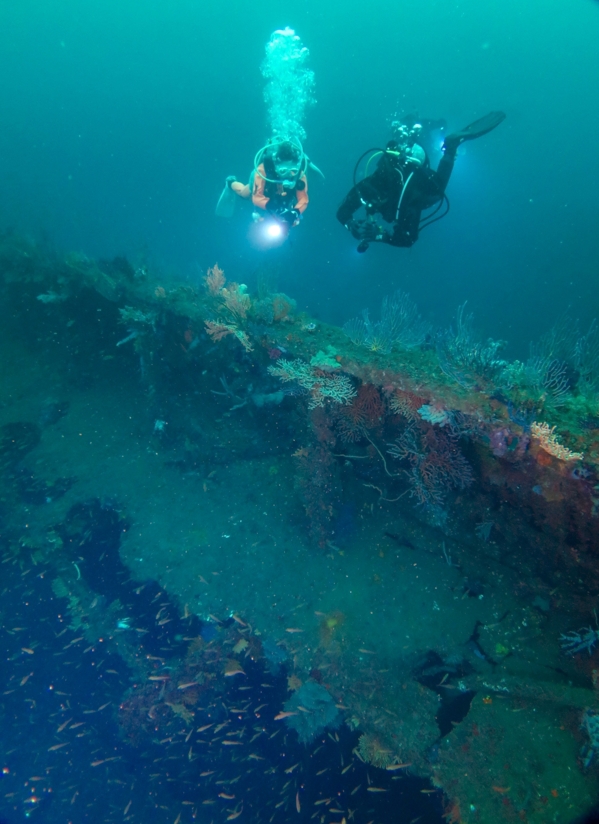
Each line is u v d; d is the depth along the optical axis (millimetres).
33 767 4641
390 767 3502
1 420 6945
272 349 4699
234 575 5066
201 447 6113
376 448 4875
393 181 4836
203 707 4535
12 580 5527
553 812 3225
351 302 20156
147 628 5012
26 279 7270
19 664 5078
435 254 29016
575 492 3412
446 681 4059
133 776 4543
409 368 3912
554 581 4180
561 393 3490
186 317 5500
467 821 3350
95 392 7273
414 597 4598
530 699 3771
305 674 4367
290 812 4023
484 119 6426
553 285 23844
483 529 4492
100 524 5773
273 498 5656
